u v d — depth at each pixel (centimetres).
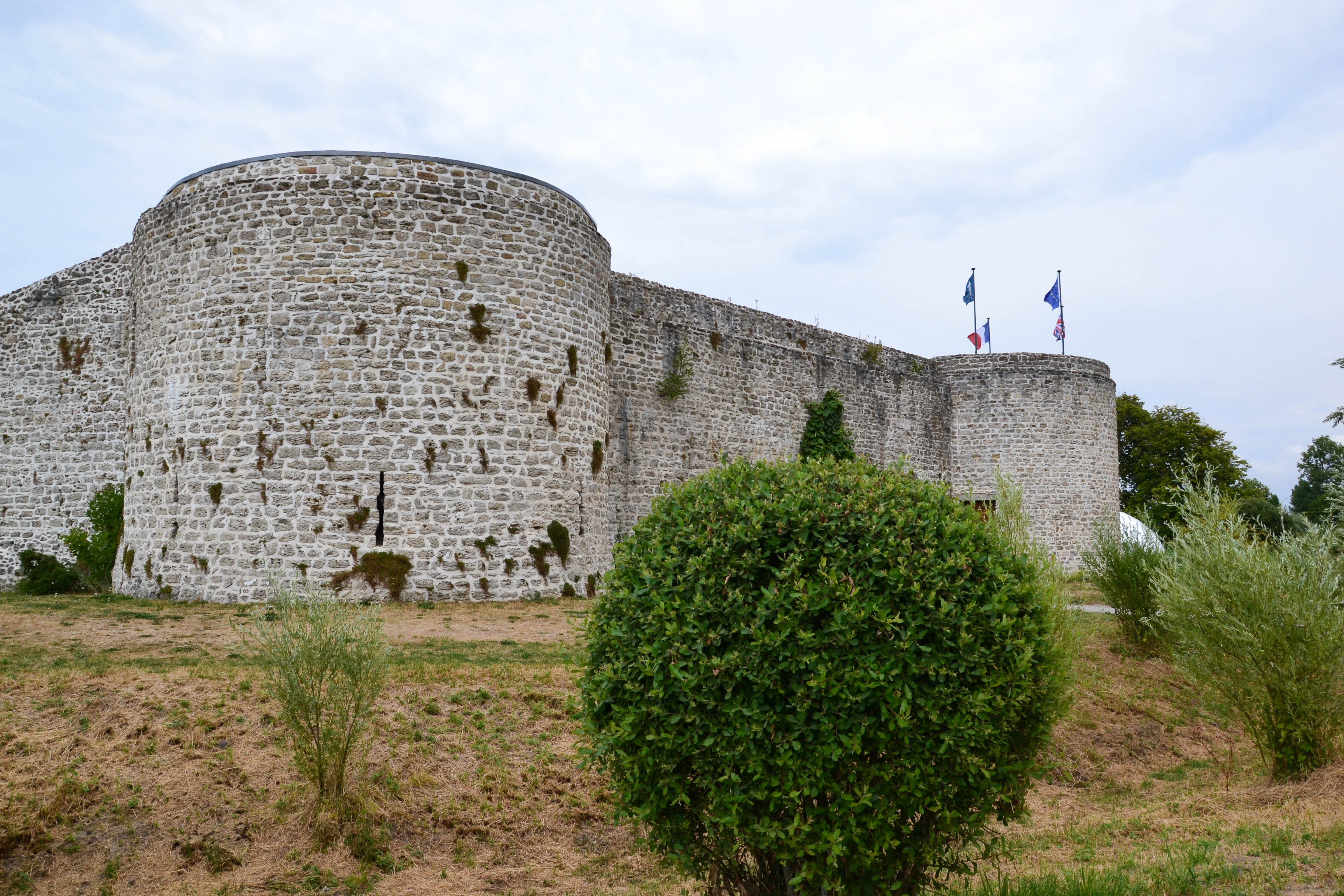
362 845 722
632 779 496
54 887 646
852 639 450
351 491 1476
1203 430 4566
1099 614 1688
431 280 1540
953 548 483
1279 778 960
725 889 525
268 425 1484
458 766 844
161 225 1631
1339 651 928
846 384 2767
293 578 1445
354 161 1536
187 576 1495
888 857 482
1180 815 883
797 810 455
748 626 465
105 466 2019
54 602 1533
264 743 812
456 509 1519
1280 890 580
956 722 447
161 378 1591
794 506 488
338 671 756
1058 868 700
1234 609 970
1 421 2061
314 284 1509
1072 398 3173
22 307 2089
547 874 738
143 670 941
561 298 1667
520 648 1172
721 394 2364
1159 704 1356
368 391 1497
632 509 2109
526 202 1631
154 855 682
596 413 1748
